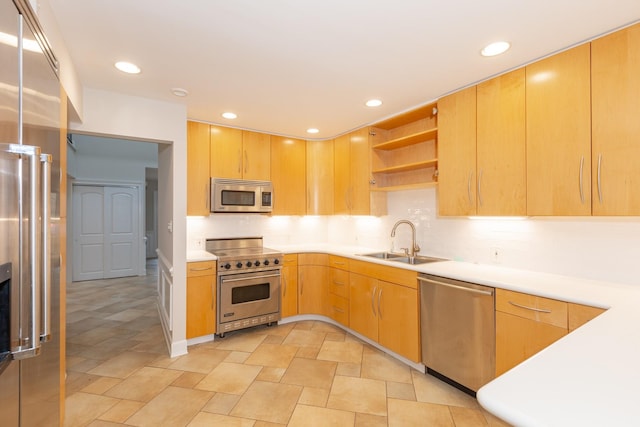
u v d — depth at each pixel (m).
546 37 1.79
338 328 3.52
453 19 1.63
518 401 0.70
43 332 1.05
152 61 2.07
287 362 2.71
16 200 0.94
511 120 2.16
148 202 9.66
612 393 0.73
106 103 2.56
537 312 1.81
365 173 3.50
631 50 1.65
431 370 2.51
